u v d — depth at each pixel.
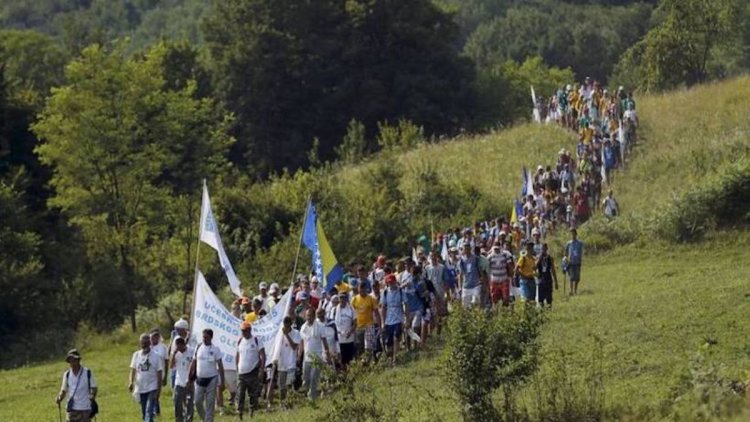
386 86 193.88
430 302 61.00
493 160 126.88
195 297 53.69
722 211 85.38
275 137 194.75
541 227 88.38
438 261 61.91
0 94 132.12
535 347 42.28
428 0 198.50
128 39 144.25
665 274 75.44
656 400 41.34
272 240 104.81
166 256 107.81
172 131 114.50
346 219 99.75
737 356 46.47
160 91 117.88
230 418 52.84
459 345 41.41
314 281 60.16
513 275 64.25
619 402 41.84
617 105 115.56
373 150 189.00
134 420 56.88
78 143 108.25
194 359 49.72
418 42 196.00
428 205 110.19
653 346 50.50
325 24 196.12
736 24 173.88
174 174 122.88
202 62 198.75
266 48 191.50
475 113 199.62
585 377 44.22
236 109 193.62
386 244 101.44
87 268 112.25
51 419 60.47
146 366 49.69
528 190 95.81
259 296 62.12
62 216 125.62
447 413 44.12
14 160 131.12
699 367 42.28
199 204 109.38
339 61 194.50
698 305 57.72
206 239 54.84
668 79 173.75
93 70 109.44
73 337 100.06
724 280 66.50
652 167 105.38
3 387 75.44
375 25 194.88
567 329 56.84
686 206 86.25
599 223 90.00
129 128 110.38
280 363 53.59
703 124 116.75
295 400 52.72
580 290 72.94
